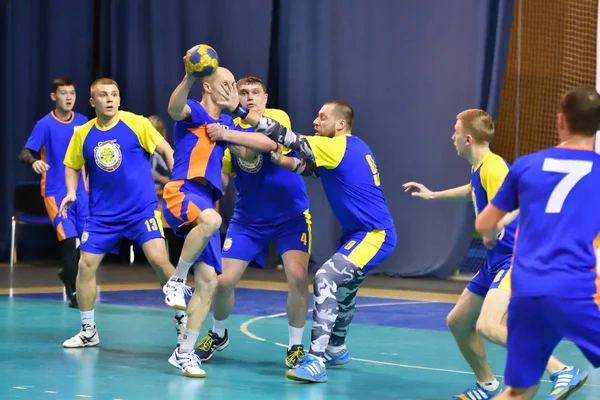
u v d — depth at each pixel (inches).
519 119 625.6
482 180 248.4
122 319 416.8
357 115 652.7
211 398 250.1
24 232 756.6
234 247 307.3
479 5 598.9
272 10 692.1
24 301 478.9
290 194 302.0
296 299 298.4
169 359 294.5
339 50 657.6
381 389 268.8
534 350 185.6
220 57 704.4
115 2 749.3
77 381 270.1
